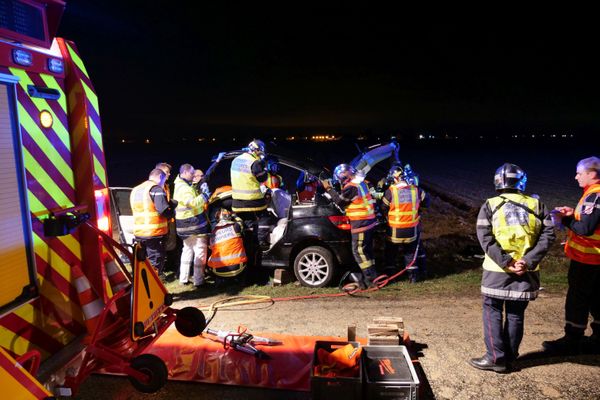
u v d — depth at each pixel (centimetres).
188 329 431
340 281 675
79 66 347
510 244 388
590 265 430
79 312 344
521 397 376
